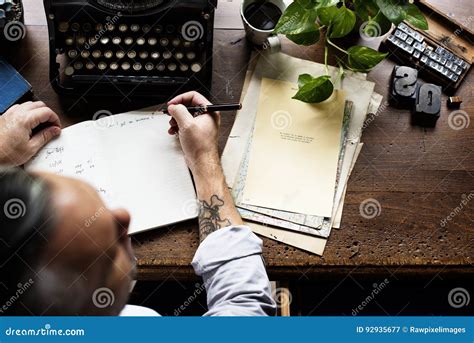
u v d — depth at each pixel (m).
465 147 1.36
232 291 1.13
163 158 1.30
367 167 1.34
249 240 1.19
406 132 1.37
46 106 1.30
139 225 1.25
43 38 1.38
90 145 1.29
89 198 0.97
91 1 1.26
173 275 1.26
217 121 1.31
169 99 1.36
